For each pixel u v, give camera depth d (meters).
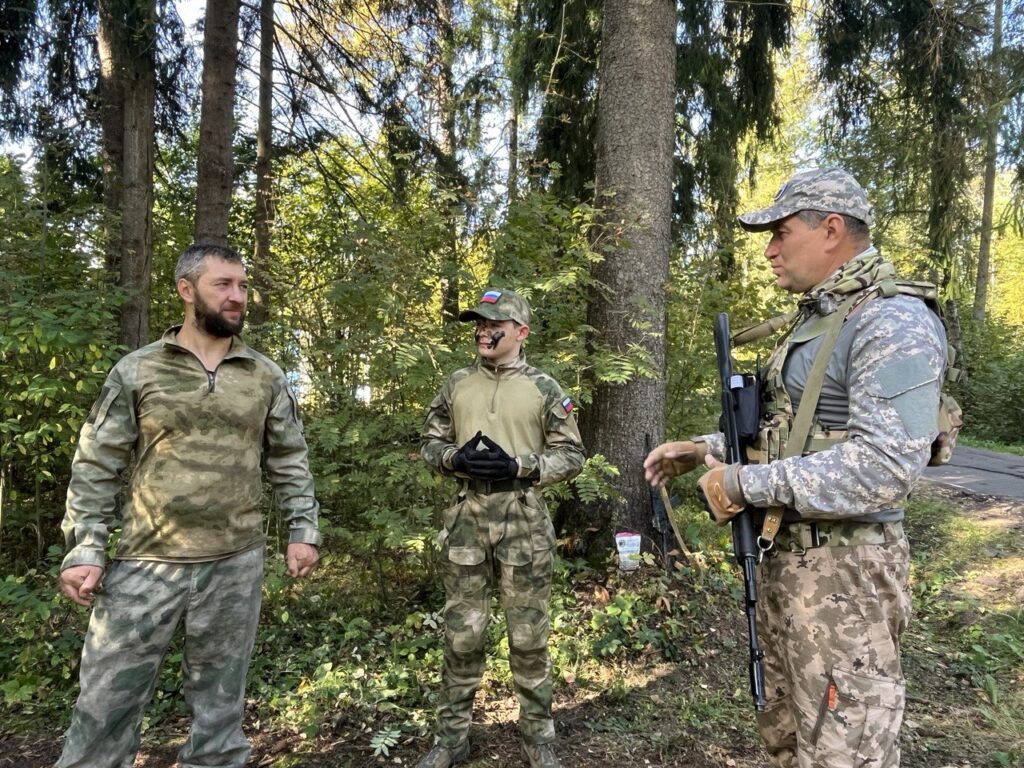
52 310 3.74
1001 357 13.93
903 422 1.43
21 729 2.89
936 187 7.52
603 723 3.02
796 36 7.43
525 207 4.24
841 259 1.74
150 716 2.97
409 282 3.84
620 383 4.44
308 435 3.90
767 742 2.00
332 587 4.18
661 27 4.57
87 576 1.99
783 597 1.71
